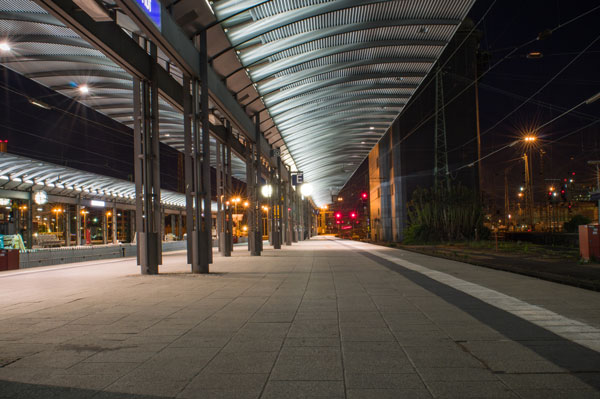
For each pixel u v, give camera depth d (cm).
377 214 5775
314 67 1722
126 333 517
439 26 1454
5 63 1290
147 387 337
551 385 332
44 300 775
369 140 3316
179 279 1093
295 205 4400
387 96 2205
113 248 2380
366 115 2542
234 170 3550
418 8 1341
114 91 1589
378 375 360
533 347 439
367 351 432
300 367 384
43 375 367
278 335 502
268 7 1215
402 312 632
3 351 442
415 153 4409
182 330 530
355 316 607
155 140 1227
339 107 2348
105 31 948
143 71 1159
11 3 928
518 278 1028
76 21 835
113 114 1847
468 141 4391
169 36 1033
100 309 679
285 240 3456
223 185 2086
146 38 1205
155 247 1222
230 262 1636
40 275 1266
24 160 2525
